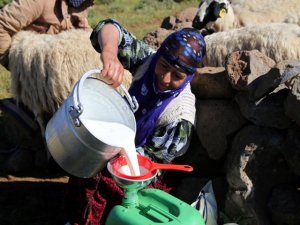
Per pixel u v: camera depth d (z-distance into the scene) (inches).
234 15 245.9
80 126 92.9
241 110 130.3
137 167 97.2
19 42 185.6
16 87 187.6
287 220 122.9
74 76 178.9
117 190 119.4
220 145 134.6
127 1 560.4
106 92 102.1
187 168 99.3
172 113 117.5
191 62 110.1
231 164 127.1
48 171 195.2
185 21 267.1
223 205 133.2
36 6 187.5
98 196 120.5
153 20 456.1
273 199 125.4
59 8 192.4
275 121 125.2
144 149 118.2
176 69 110.7
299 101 115.6
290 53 182.9
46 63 178.5
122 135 97.7
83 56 179.9
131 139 98.9
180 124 117.2
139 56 126.9
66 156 97.2
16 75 185.8
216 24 234.1
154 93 117.9
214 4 231.3
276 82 120.6
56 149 98.6
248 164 125.1
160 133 118.0
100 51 124.4
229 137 134.2
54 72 177.3
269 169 126.2
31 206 168.7
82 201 121.9
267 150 124.9
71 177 125.3
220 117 134.6
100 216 121.5
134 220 96.3
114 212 99.4
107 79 103.3
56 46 179.2
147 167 99.0
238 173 125.0
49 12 190.5
